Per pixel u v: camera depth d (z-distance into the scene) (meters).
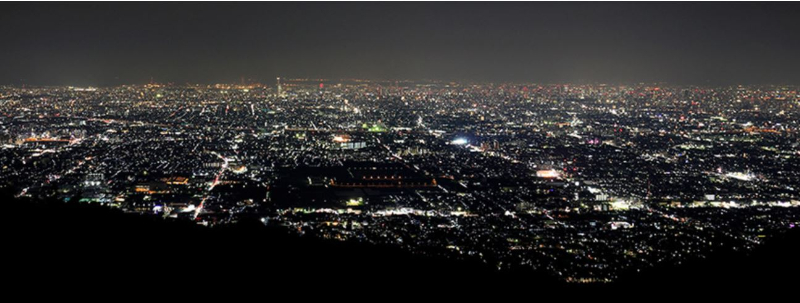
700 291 25.33
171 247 26.12
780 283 23.91
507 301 26.39
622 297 26.70
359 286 25.25
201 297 21.45
